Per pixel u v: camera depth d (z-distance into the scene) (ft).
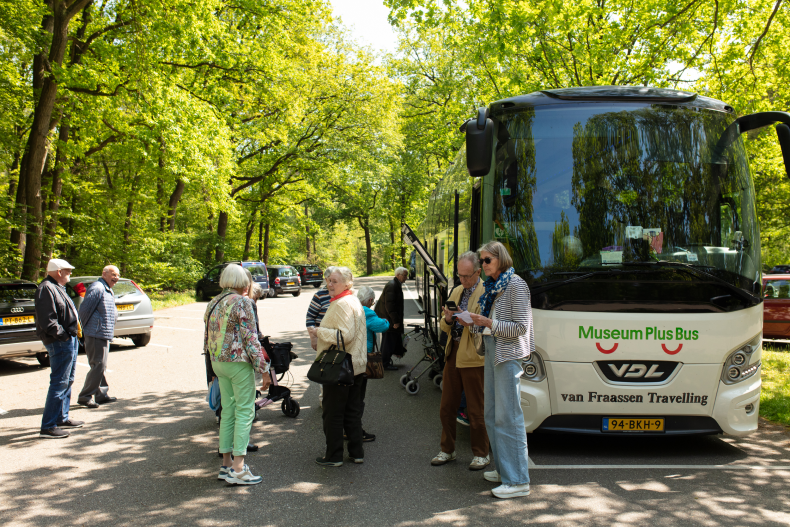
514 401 13.64
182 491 14.11
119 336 35.99
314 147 102.01
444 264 32.68
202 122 55.01
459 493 13.92
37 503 13.39
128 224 73.56
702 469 15.67
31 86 57.47
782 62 43.37
